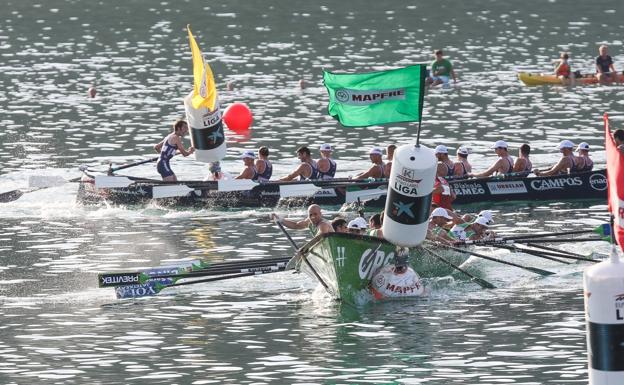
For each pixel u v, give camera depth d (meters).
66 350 85.88
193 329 90.75
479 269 108.44
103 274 98.44
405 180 93.38
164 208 138.25
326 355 84.12
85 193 138.50
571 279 104.50
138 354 84.88
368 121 101.31
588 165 143.50
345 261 96.56
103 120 191.75
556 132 180.88
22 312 95.31
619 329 56.38
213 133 136.88
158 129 185.25
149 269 99.69
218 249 116.81
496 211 135.88
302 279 105.75
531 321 91.75
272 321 92.75
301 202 138.75
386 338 88.00
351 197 137.62
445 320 92.38
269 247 117.62
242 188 136.50
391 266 99.62
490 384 77.75
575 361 82.00
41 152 168.12
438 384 77.88
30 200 141.12
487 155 165.25
